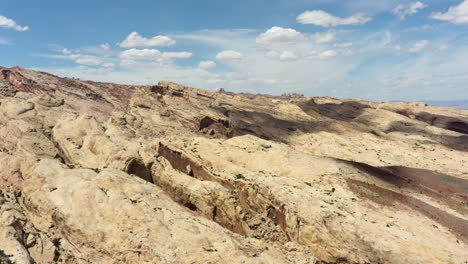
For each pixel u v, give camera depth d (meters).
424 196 41.31
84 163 43.38
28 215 27.23
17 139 49.78
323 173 42.88
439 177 51.91
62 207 26.14
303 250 26.91
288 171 44.12
